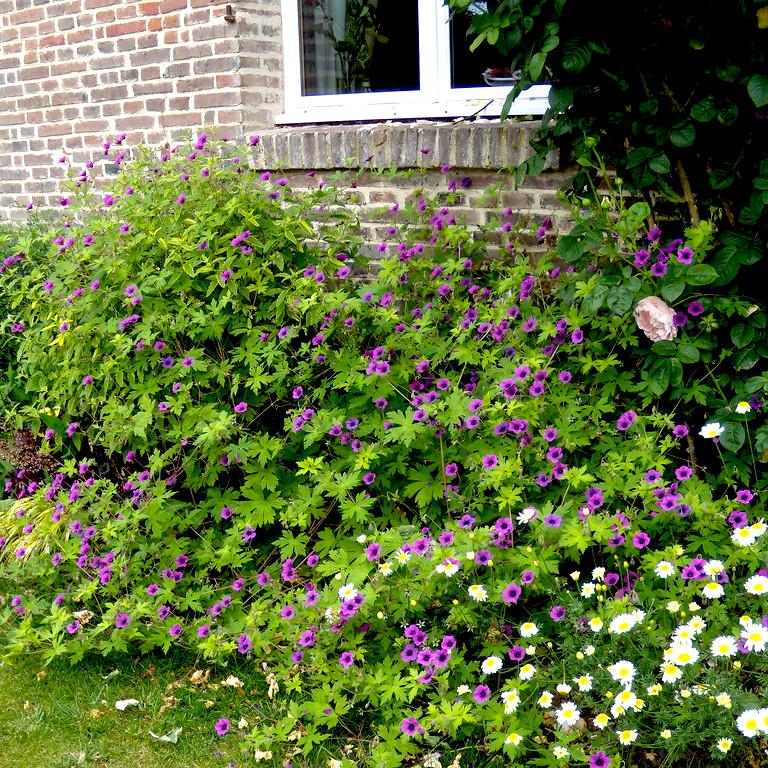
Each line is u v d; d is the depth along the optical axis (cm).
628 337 318
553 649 272
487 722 251
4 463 425
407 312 386
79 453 412
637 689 236
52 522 354
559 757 231
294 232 390
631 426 307
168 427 369
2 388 438
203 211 379
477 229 416
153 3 494
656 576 265
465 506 310
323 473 314
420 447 317
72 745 278
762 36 288
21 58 573
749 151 309
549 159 383
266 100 488
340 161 440
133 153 529
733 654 233
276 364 349
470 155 403
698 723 225
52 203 586
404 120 460
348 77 478
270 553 344
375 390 340
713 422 292
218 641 293
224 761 267
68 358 375
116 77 525
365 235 440
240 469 358
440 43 443
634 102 321
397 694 253
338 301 343
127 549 325
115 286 383
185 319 360
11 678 316
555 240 391
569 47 303
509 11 308
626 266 339
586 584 256
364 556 287
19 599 328
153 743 276
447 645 256
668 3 296
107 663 319
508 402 315
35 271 402
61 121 564
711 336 307
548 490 309
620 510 286
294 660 270
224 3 463
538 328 342
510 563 267
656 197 347
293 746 268
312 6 479
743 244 302
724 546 267
